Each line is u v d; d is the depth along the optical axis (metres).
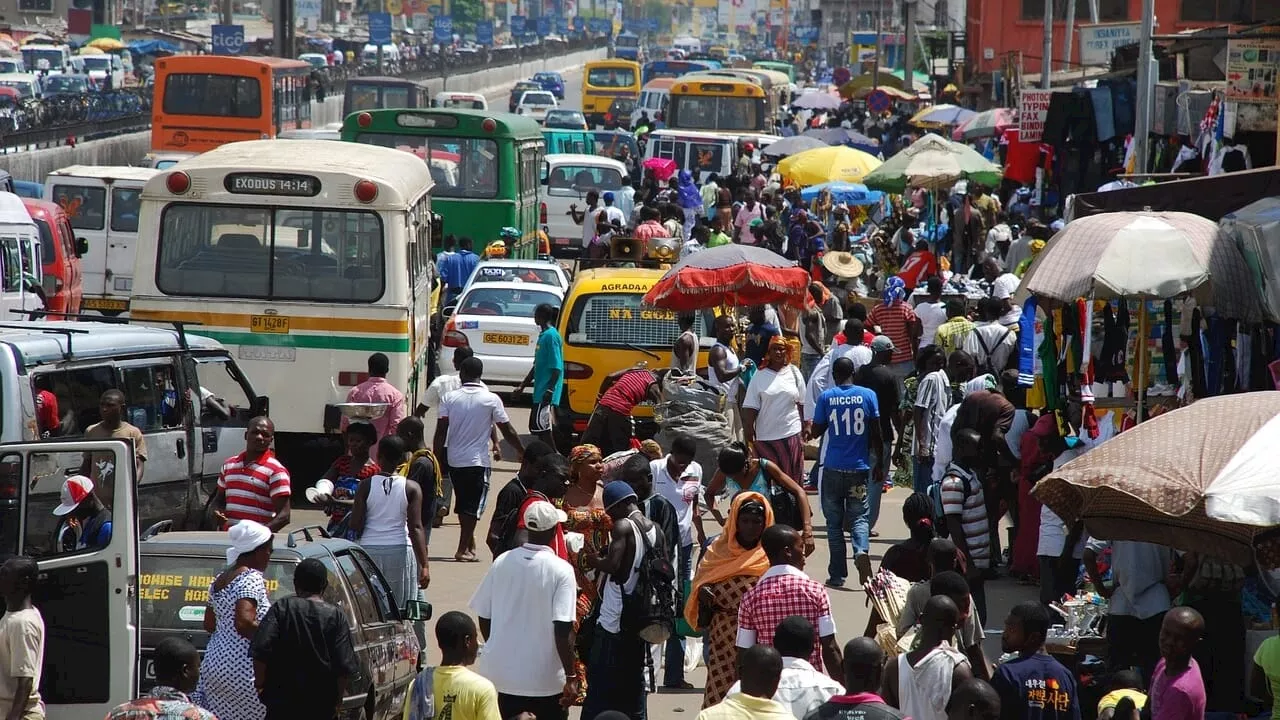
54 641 14.01
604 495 15.88
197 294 27.56
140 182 43.72
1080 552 19.84
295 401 27.53
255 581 13.97
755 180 63.22
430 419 35.81
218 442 22.73
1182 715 12.86
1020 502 22.50
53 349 19.80
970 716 11.95
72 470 14.34
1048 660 13.08
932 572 15.56
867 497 22.66
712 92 81.12
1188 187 20.86
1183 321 19.50
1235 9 86.50
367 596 16.22
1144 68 36.62
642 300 30.47
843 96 120.00
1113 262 17.73
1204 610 15.86
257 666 13.13
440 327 38.31
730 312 30.23
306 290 27.52
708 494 19.70
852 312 30.12
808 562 24.52
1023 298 18.70
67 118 83.75
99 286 43.88
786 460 24.06
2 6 186.38
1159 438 12.66
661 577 15.58
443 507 25.70
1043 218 50.41
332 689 13.20
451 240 44.41
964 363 25.42
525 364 35.34
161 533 16.09
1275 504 11.76
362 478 19.50
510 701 14.62
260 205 27.39
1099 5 93.56
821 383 26.92
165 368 21.77
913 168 47.97
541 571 14.62
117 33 173.62
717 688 15.27
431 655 20.17
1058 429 20.94
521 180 48.22
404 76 152.25
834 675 14.14
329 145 30.86
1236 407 12.75
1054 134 46.44
